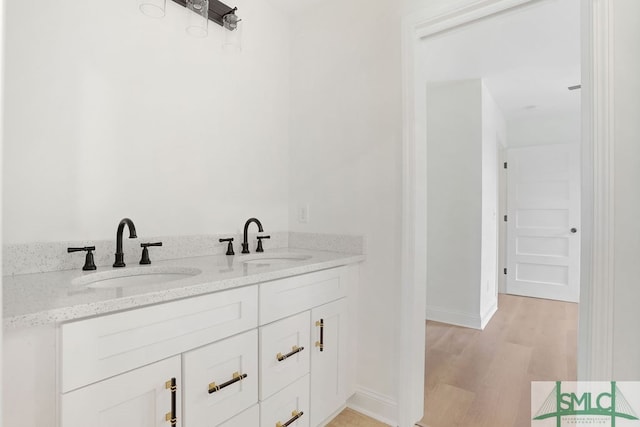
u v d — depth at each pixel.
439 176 3.42
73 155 1.25
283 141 2.14
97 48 1.31
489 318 3.45
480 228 3.20
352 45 1.87
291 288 1.36
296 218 2.12
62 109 1.22
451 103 3.37
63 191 1.23
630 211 1.06
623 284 1.07
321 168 2.00
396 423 1.65
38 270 1.15
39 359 0.75
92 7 1.30
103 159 1.33
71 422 0.77
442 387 2.04
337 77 1.93
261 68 1.99
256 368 1.21
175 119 1.57
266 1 2.01
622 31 1.08
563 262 4.13
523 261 4.38
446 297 3.36
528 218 4.36
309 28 2.07
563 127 4.28
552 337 2.91
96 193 1.31
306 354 1.44
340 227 1.90
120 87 1.38
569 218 4.11
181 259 1.57
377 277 1.74
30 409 0.74
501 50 2.58
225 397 1.10
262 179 2.00
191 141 1.64
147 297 0.89
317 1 2.00
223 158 1.79
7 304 0.77
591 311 1.11
